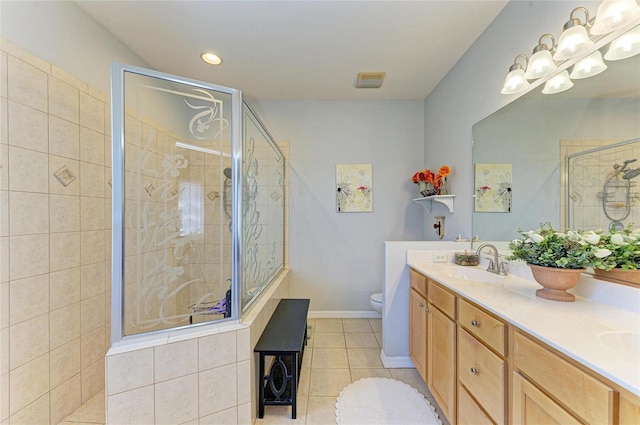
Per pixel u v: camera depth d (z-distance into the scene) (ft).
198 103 5.74
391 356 6.91
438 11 5.59
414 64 7.57
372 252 10.11
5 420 4.12
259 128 7.25
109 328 6.05
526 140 4.97
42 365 4.64
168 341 4.33
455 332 4.46
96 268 5.75
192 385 4.41
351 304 10.16
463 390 4.19
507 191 5.46
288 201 10.04
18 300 4.29
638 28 3.21
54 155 4.88
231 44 6.72
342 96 9.71
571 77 4.09
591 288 3.73
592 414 2.20
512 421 3.14
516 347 3.09
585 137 3.89
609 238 3.56
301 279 10.11
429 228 9.34
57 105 4.95
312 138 10.05
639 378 1.97
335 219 10.12
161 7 5.47
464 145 7.06
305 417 5.13
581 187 3.97
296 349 5.11
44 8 4.74
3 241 4.11
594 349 2.38
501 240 5.64
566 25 3.63
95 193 5.74
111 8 5.49
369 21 5.90
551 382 2.60
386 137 10.07
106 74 6.12
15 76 4.27
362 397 5.65
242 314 5.25
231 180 5.33
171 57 7.24
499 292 4.16
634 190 3.29
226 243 5.51
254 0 5.31
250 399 4.74
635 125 3.26
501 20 5.58
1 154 4.09
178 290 5.67
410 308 6.67
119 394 4.05
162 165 5.82
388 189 10.08
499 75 5.65
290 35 6.37
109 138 6.15
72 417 5.04
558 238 3.72
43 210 4.66
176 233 5.83
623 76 3.38
